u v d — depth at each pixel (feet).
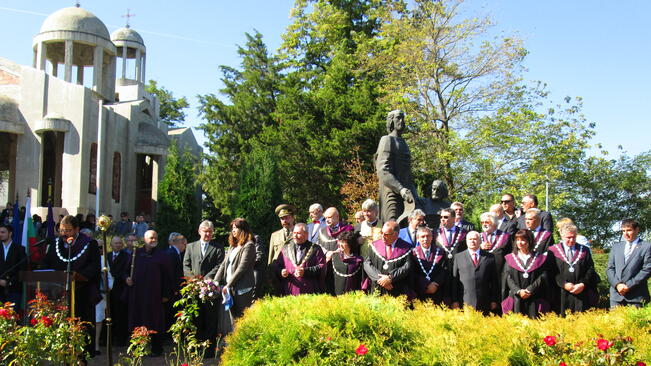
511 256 26.50
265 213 57.21
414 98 88.12
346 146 85.66
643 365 17.33
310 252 27.55
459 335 18.66
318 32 118.01
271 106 113.19
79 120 99.91
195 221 70.08
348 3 119.24
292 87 97.60
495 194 81.30
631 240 28.53
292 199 88.53
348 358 16.92
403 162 36.63
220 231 102.32
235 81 122.01
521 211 34.96
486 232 28.89
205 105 111.55
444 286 26.94
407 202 35.09
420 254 26.78
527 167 82.64
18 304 28.17
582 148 83.41
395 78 90.79
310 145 87.30
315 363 16.97
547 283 26.04
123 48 148.66
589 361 17.78
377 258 26.20
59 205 102.58
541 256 26.25
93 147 103.91
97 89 116.37
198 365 24.22
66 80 113.09
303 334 17.66
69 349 20.21
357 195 79.20
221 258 31.09
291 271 27.27
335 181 86.84
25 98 100.94
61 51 126.11
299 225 27.81
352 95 91.71
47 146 106.93
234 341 18.72
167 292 30.96
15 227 31.86
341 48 103.50
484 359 17.93
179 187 69.72
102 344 32.91
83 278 24.94
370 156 86.28
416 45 86.63
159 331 30.22
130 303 30.63
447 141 85.92
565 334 19.24
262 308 19.85
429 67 86.63
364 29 119.14
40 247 29.58
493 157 82.07
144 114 126.62
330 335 17.48
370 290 26.53
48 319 20.16
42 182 104.68
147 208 128.36
